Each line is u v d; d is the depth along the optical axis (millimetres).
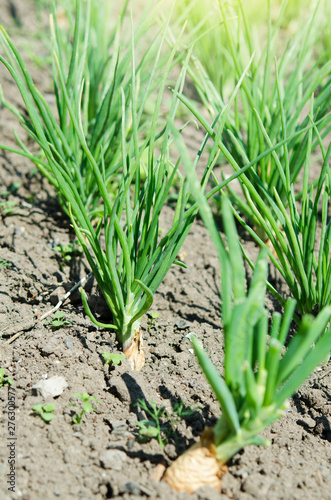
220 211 699
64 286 574
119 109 591
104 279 496
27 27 1136
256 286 377
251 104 560
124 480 419
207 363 381
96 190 621
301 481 430
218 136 477
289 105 610
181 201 485
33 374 486
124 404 476
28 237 646
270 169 599
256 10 955
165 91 943
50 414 448
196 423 465
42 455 430
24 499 406
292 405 500
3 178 726
